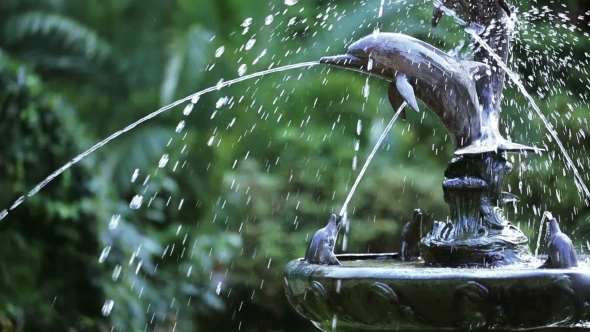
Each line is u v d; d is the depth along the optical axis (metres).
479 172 4.09
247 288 11.22
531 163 10.16
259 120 13.51
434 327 3.52
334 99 13.09
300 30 14.36
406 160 12.07
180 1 15.95
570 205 10.13
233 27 15.28
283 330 11.35
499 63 4.38
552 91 10.32
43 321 8.07
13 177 7.98
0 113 7.88
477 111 4.15
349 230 10.95
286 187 11.73
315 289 3.71
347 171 11.66
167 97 14.83
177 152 13.08
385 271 3.53
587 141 10.32
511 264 3.96
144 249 9.29
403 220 10.97
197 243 11.28
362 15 12.95
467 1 4.45
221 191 12.44
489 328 3.49
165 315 10.08
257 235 11.38
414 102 3.85
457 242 4.02
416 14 11.20
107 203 8.81
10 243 7.98
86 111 16.56
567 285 3.44
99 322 8.37
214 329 11.29
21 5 17.47
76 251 8.34
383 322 3.58
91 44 16.84
